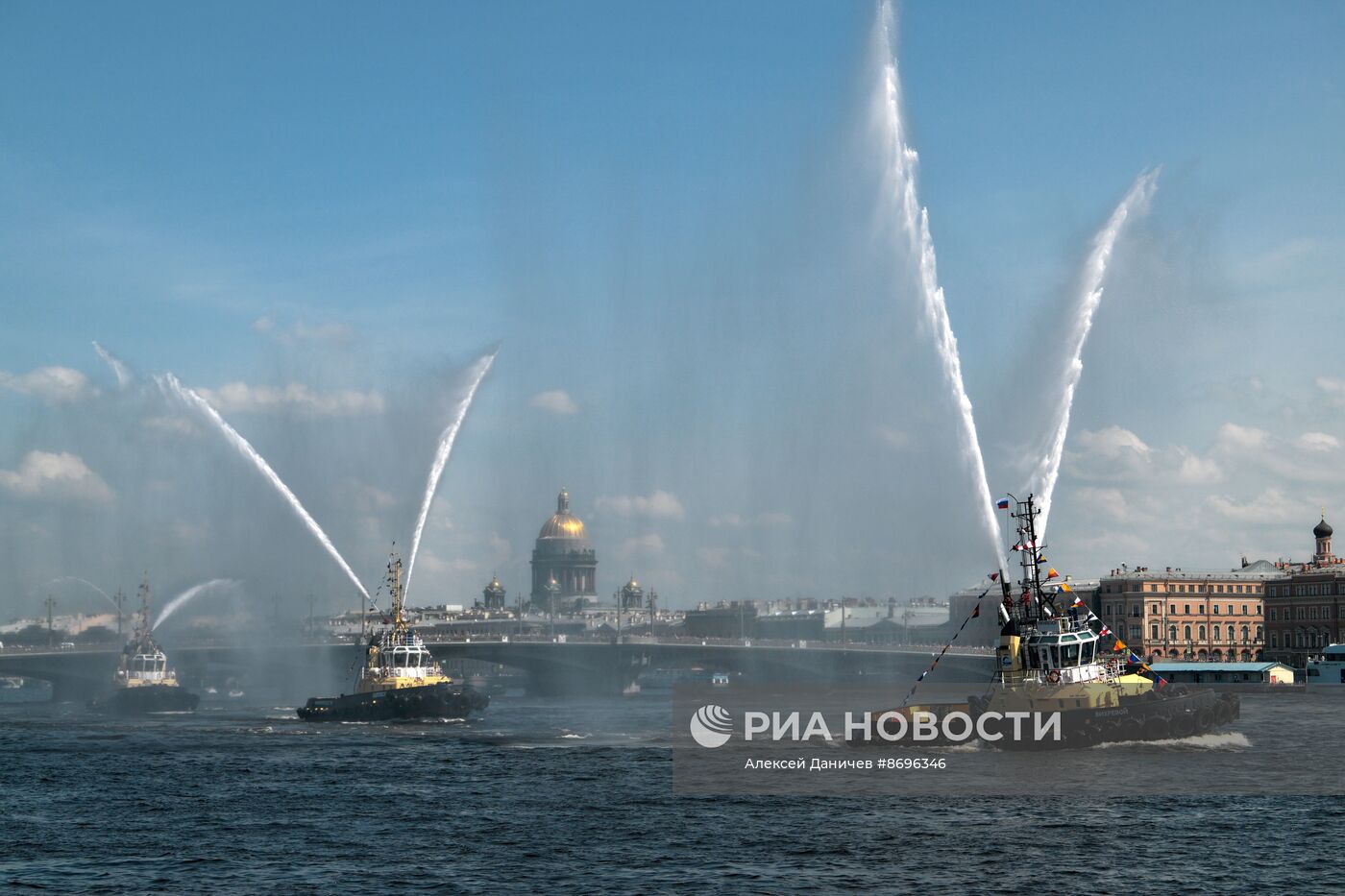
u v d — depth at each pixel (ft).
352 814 314.35
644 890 232.73
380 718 598.75
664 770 387.75
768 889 232.53
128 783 374.43
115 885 240.53
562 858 260.83
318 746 477.36
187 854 268.21
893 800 322.96
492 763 416.67
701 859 258.16
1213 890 229.45
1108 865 248.52
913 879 239.50
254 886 238.89
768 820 298.97
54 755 450.71
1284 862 250.16
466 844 275.39
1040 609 403.54
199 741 503.61
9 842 282.36
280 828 297.12
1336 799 317.83
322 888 237.04
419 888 236.43
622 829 290.56
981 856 257.75
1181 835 275.59
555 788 353.10
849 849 265.34
